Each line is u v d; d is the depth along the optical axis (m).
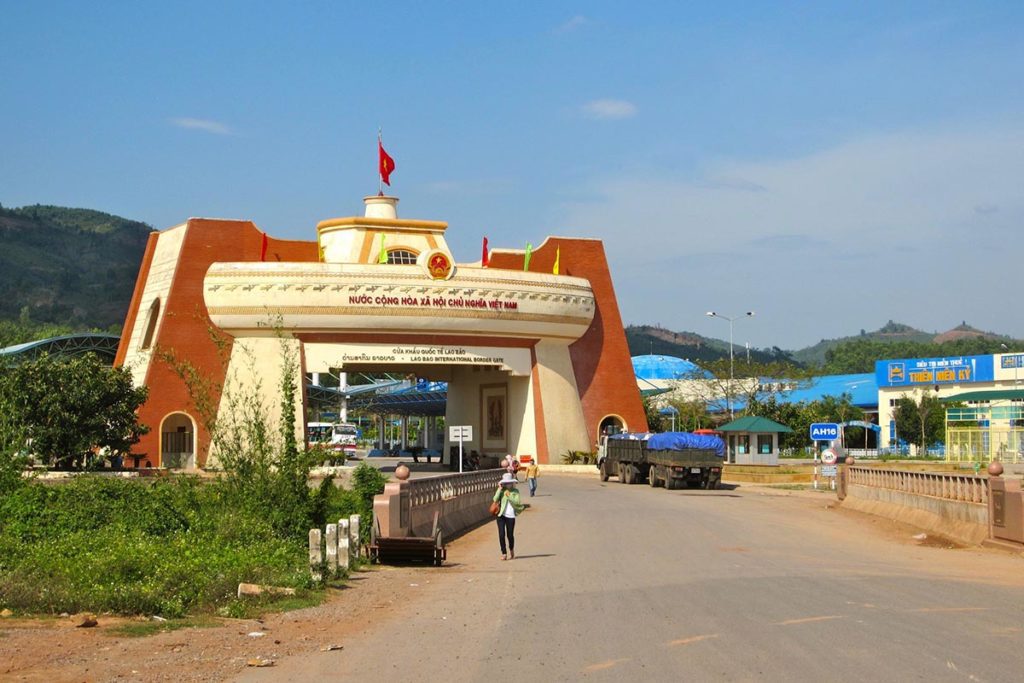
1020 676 11.53
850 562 23.55
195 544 22.98
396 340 68.12
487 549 27.56
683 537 29.30
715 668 12.09
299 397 65.81
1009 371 102.94
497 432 77.88
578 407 74.50
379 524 25.31
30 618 15.90
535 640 14.25
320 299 65.31
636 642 13.87
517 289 69.50
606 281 78.12
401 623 16.00
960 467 64.50
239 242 69.81
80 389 54.91
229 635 14.86
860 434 106.00
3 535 24.34
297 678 12.00
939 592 18.36
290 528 26.09
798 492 51.88
